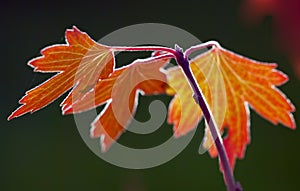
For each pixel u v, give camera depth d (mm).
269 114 441
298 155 1152
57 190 1183
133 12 1666
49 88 387
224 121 444
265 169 1132
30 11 1658
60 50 387
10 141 1311
